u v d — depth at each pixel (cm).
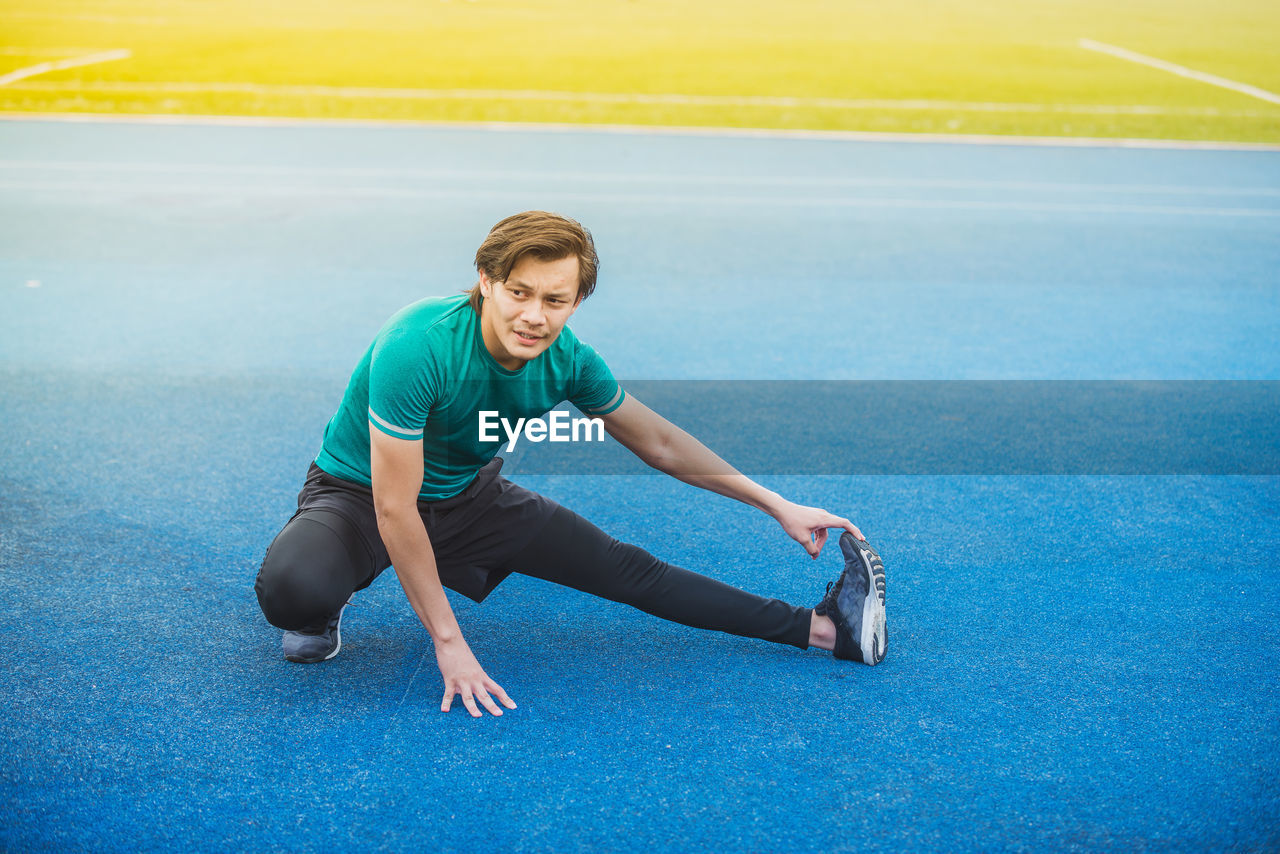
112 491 389
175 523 365
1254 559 355
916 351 592
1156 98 1742
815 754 251
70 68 1769
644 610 283
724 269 766
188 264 741
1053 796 238
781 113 1561
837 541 364
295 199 965
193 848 217
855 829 227
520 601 321
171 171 1075
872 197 1050
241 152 1195
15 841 217
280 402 488
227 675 278
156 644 291
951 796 237
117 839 219
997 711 269
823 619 290
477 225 884
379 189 1021
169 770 240
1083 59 2112
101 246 783
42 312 624
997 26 2561
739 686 278
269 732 254
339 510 257
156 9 2598
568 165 1180
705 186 1084
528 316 227
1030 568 347
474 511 266
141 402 483
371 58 1942
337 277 716
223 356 553
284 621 250
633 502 394
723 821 228
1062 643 302
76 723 256
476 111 1518
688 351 584
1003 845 223
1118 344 612
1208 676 286
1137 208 1026
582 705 268
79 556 339
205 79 1706
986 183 1142
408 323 235
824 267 780
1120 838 226
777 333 621
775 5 2878
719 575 340
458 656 262
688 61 1980
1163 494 409
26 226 838
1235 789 241
